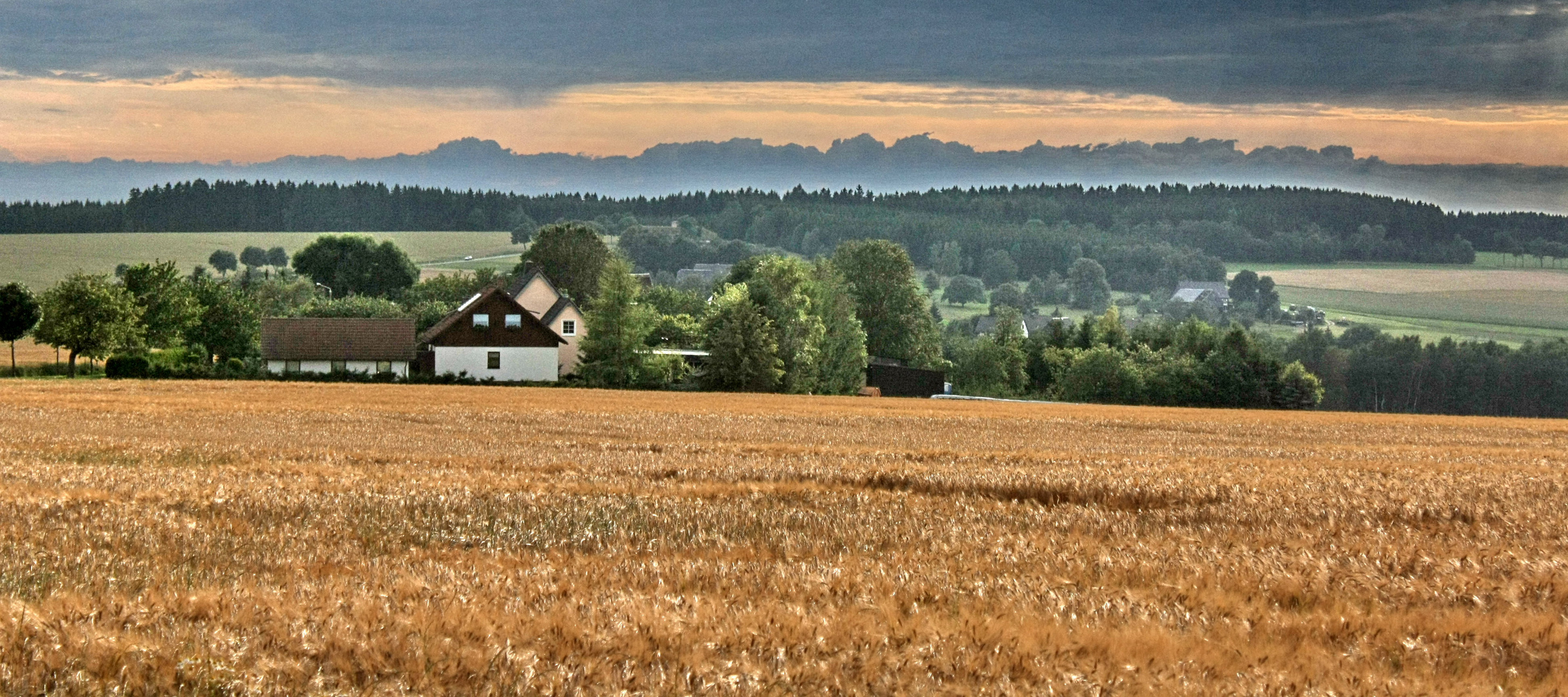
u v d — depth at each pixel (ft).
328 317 563.48
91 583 63.31
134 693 44.65
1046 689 45.14
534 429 205.77
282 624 52.34
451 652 48.37
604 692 44.06
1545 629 57.82
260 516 91.76
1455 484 129.80
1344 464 160.86
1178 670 47.80
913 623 53.98
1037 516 98.73
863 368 500.33
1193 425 260.62
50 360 525.34
